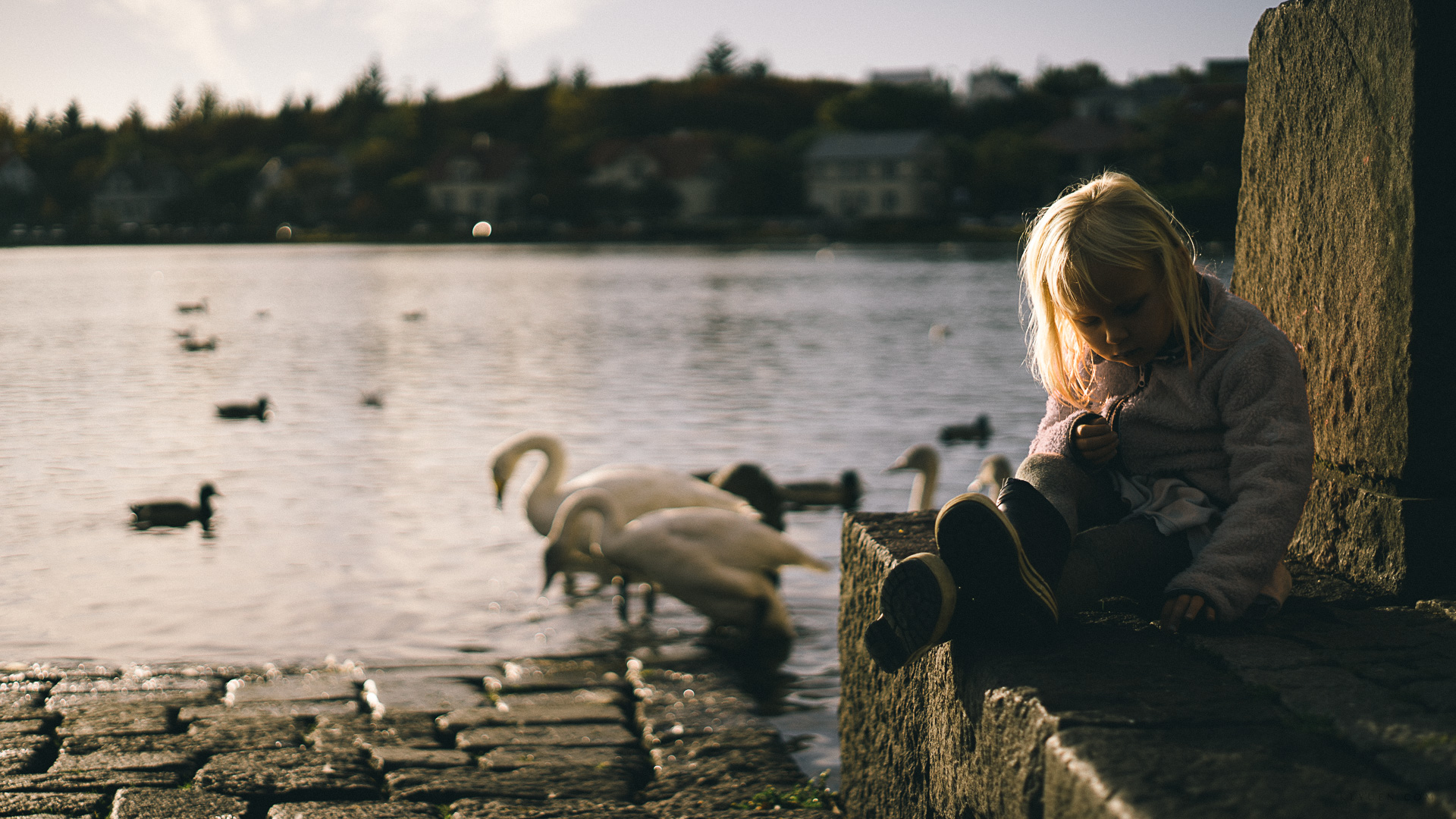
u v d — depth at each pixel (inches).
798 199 4586.6
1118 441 107.7
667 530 280.1
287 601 298.4
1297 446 100.9
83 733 189.3
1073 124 4330.7
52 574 320.5
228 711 204.7
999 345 1002.1
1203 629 100.4
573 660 254.2
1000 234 3907.5
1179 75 5521.7
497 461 365.4
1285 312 144.7
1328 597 117.6
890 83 5334.6
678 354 930.1
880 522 144.6
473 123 6294.3
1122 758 73.8
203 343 984.3
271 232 4916.3
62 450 521.0
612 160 4896.7
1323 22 134.9
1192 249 107.9
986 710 92.7
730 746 195.6
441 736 197.9
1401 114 120.6
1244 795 67.8
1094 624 104.6
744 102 5969.5
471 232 4564.5
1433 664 89.8
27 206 5408.5
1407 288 120.3
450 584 317.1
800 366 850.1
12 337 1073.5
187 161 6314.0
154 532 370.9
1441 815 63.9
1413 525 120.3
